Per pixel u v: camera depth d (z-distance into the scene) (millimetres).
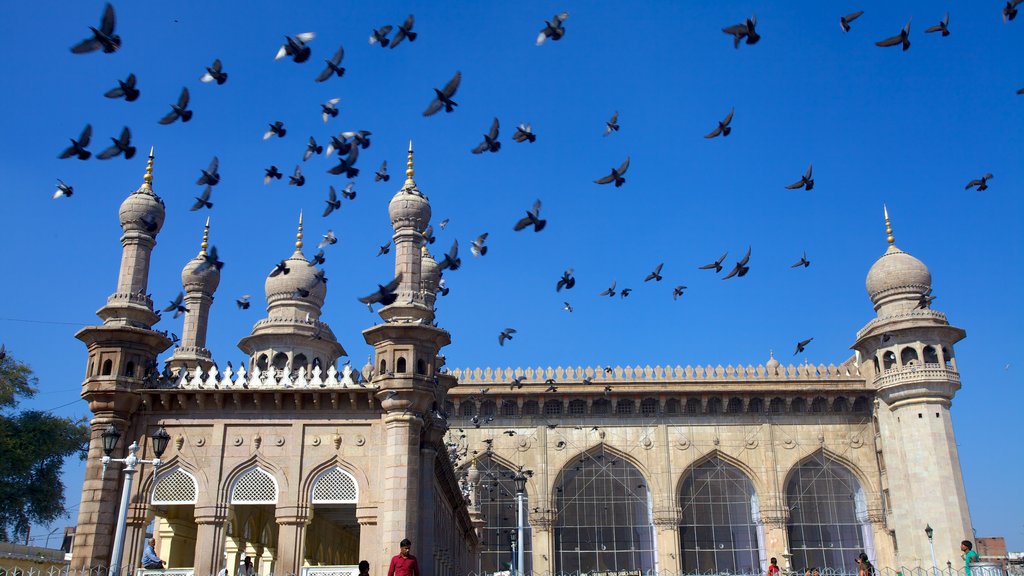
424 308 24969
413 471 23531
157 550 29859
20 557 29250
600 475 49938
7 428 39719
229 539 33438
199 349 34375
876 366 48594
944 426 45062
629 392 49312
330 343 37875
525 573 48312
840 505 49344
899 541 45781
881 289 48844
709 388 49562
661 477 48594
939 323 46594
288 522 23781
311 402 24844
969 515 43719
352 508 32906
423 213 26281
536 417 49656
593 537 49219
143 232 26578
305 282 37938
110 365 24906
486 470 49000
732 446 49312
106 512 23750
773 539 47531
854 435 49406
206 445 24625
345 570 23484
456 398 49094
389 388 23859
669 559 47188
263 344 37094
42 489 41094
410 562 15047
